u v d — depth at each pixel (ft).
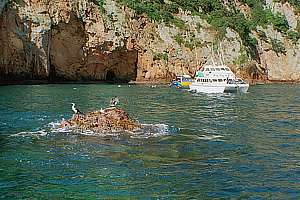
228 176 42.32
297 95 161.58
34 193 36.81
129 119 71.20
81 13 211.61
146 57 231.30
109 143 57.72
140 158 49.49
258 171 44.24
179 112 99.09
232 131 70.18
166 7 246.47
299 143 59.57
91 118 69.72
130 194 36.81
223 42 250.16
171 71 233.76
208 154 51.96
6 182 39.78
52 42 205.16
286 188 38.68
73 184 39.37
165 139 61.46
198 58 239.30
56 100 120.16
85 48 215.31
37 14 193.98
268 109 108.78
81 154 51.19
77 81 217.36
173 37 238.68
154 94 155.43
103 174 42.70
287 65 278.05
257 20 286.05
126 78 232.12
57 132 65.51
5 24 184.65
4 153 51.31
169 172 43.65
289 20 302.45
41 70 196.65
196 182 40.32
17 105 106.11
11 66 188.44
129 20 228.84
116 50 223.30
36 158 48.98
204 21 253.44
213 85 174.19
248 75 252.42
